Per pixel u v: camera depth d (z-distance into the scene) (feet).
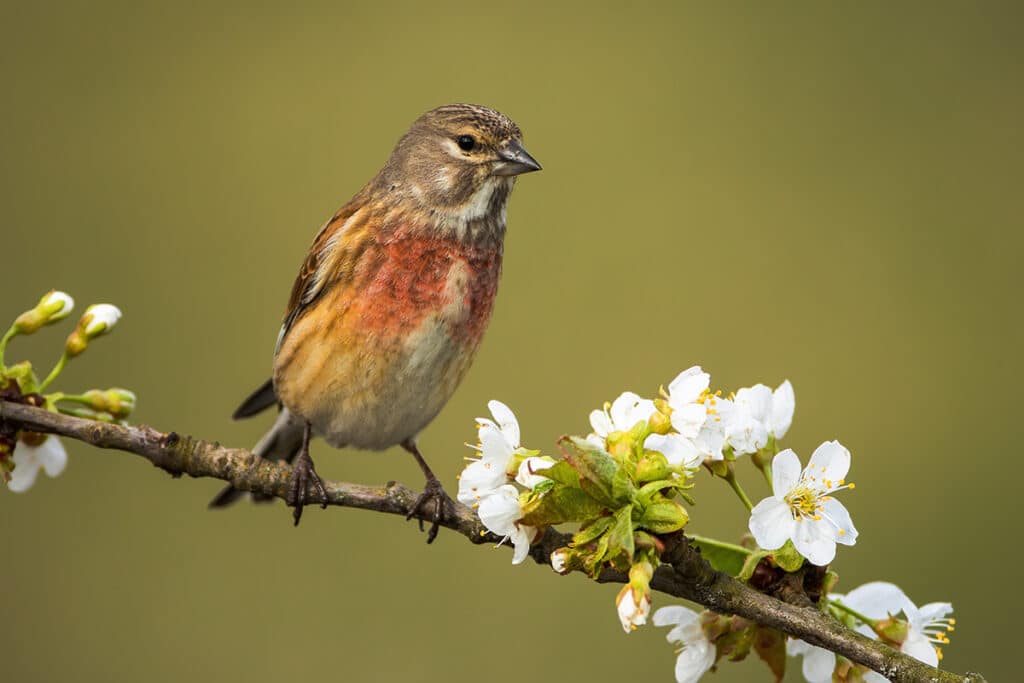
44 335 44.98
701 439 16.51
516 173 27.09
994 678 39.11
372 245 26.76
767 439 17.06
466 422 42.50
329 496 20.98
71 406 21.67
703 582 16.57
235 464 20.79
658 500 15.71
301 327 26.96
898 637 17.17
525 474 16.12
